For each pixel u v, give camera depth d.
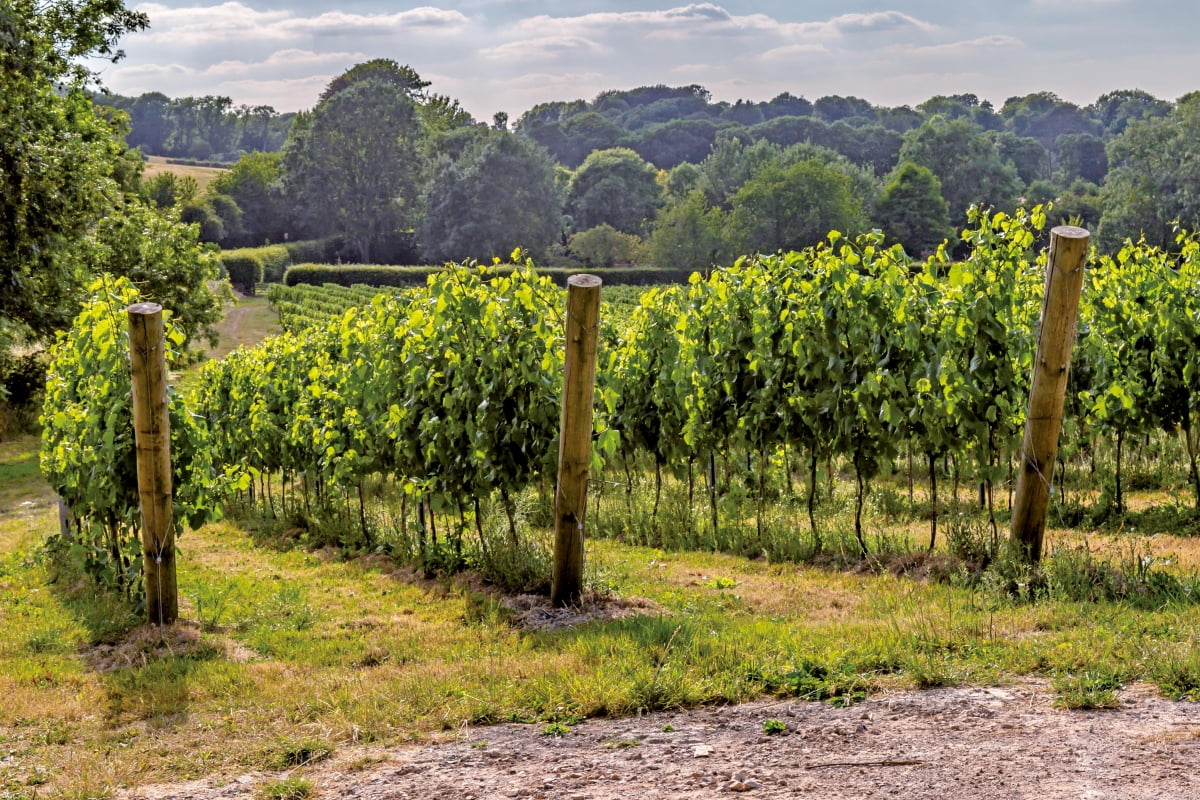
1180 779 3.44
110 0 24.88
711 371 10.14
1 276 19.47
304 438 12.81
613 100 170.25
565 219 95.06
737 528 10.15
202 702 5.76
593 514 11.65
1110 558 7.16
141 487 7.52
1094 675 4.64
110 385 8.20
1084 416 11.09
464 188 86.19
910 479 11.38
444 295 8.76
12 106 19.67
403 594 8.60
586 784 3.90
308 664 6.45
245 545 12.62
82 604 8.67
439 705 5.12
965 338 8.26
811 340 8.86
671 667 5.29
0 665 6.86
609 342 13.11
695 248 79.00
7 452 22.39
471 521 10.25
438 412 9.16
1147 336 10.50
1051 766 3.67
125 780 4.43
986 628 5.66
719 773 3.89
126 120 31.59
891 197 81.12
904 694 4.71
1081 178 114.69
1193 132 68.25
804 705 4.70
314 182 89.50
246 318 59.47
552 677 5.32
